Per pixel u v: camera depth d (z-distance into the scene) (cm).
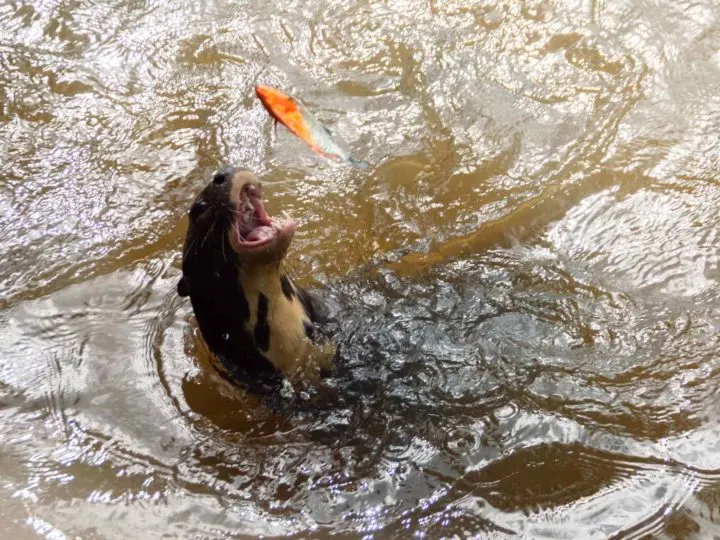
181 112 221
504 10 245
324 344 151
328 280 171
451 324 158
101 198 197
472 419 137
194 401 147
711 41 228
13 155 209
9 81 233
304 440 137
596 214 183
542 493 123
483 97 219
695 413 135
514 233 181
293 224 139
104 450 137
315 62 233
